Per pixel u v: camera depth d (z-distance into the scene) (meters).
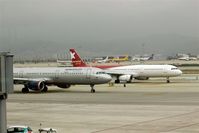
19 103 61.00
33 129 36.72
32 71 86.31
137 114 45.41
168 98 64.62
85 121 41.09
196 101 58.97
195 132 33.22
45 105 57.53
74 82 82.50
